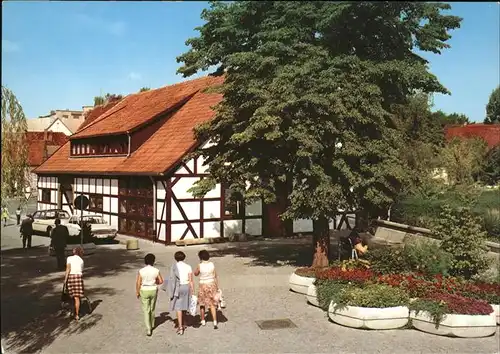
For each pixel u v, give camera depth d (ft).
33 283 43.14
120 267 51.70
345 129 41.09
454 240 38.14
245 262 54.70
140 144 80.12
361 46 40.73
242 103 43.78
